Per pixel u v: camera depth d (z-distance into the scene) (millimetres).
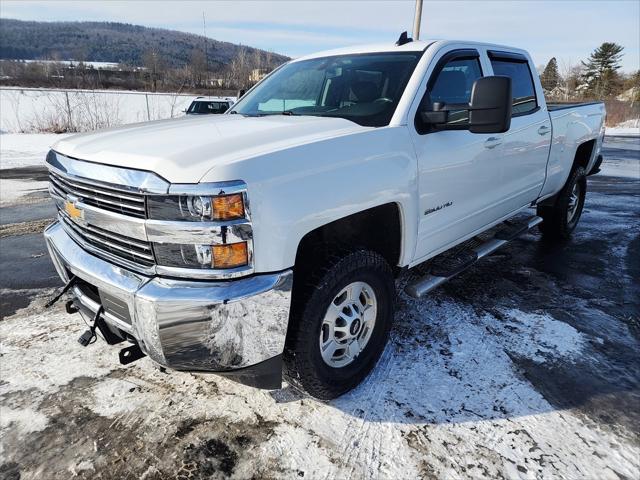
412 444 2207
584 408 2467
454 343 3055
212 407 2447
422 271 3352
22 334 3123
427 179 2754
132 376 2695
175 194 1817
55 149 2586
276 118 2846
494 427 2318
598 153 5590
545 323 3355
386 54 3141
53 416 2369
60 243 2508
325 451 2162
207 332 1897
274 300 1976
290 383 2410
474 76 3354
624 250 5027
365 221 2699
